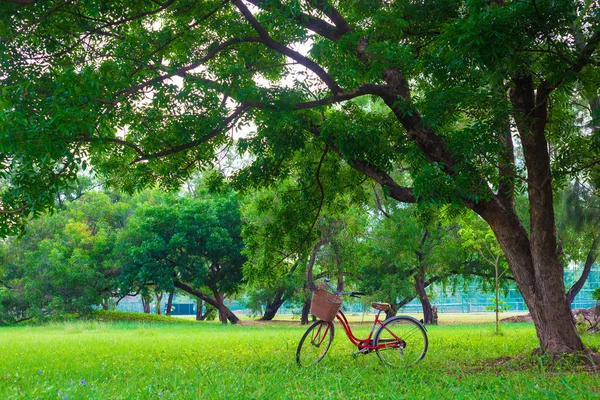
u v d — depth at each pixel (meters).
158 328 27.39
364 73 9.82
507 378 6.52
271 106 10.09
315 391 6.02
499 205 10.32
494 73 7.90
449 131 10.32
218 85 10.10
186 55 11.89
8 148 7.38
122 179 13.52
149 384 6.56
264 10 10.47
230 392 5.57
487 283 38.84
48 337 20.22
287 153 12.17
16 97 8.06
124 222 43.81
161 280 35.62
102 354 12.19
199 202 37.56
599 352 10.19
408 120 10.50
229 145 13.17
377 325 8.93
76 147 8.77
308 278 33.47
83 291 37.66
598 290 19.20
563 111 12.12
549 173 10.05
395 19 9.82
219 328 28.78
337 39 10.94
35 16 9.73
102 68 10.09
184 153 12.73
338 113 11.48
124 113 10.49
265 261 14.92
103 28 11.16
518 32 7.40
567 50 7.92
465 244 19.12
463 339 15.46
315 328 9.02
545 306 9.82
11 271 43.81
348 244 31.78
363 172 11.14
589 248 26.70
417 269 35.38
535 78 9.89
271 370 8.12
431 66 9.40
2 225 8.59
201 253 37.38
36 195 8.43
